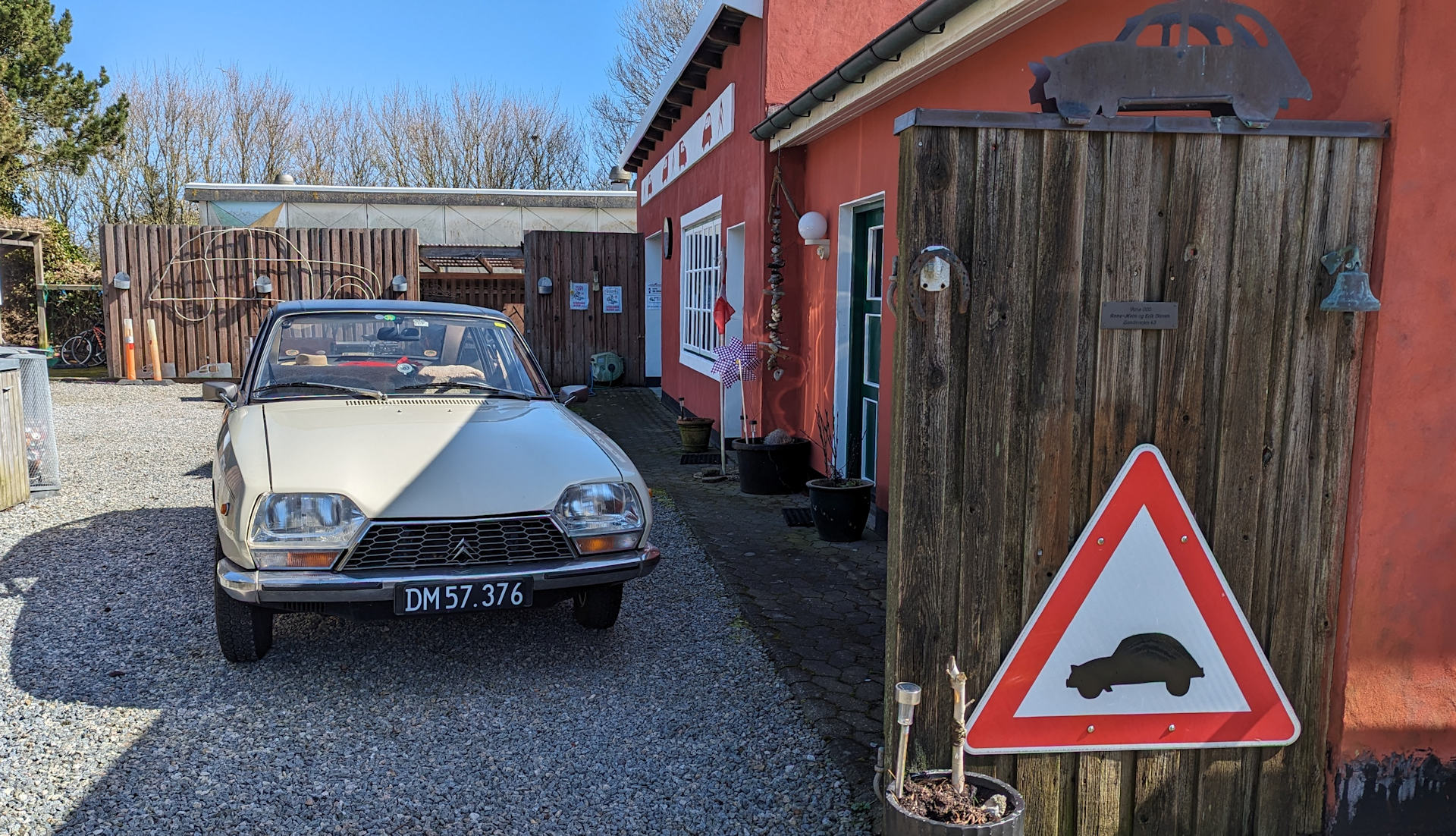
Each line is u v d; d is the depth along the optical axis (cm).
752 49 806
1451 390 258
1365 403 258
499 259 1955
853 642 442
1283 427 261
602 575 381
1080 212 249
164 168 2967
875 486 648
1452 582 266
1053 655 262
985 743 263
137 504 693
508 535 370
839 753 333
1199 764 270
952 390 252
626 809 299
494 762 326
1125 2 375
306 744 334
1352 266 250
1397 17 246
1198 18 248
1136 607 262
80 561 544
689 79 1015
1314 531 265
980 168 245
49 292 1827
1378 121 251
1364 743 270
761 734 349
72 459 872
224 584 356
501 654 422
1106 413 256
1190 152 250
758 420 814
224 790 303
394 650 423
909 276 246
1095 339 254
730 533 638
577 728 352
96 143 2338
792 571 551
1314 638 269
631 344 1606
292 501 353
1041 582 260
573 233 1574
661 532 638
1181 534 261
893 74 545
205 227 1469
